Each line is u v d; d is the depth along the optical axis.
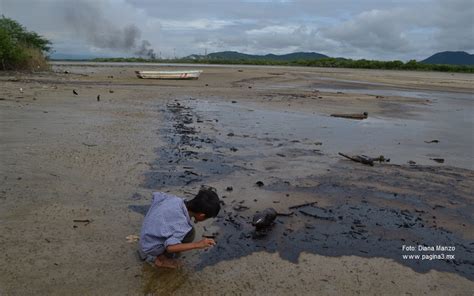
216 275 4.04
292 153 8.91
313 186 6.75
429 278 4.21
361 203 6.09
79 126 10.34
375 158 8.66
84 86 21.30
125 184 6.36
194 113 13.80
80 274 3.91
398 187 6.87
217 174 7.14
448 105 20.39
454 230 5.32
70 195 5.78
